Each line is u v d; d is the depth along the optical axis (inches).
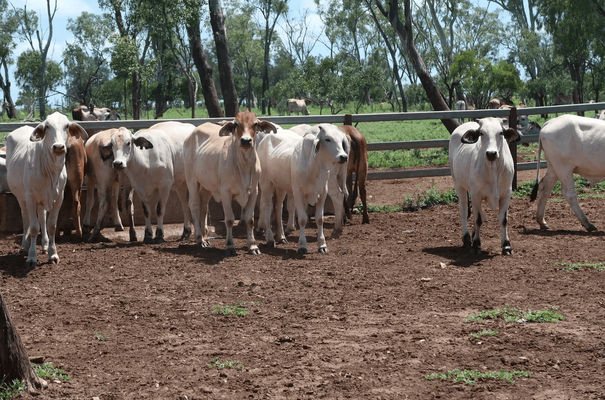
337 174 455.5
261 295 288.7
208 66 1003.3
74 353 217.6
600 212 483.2
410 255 368.5
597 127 421.7
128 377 195.5
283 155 387.2
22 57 2333.9
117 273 332.5
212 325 247.3
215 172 376.2
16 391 178.7
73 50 2156.7
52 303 280.4
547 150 432.5
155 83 2047.2
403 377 192.7
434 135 1199.6
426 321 247.0
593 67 1862.7
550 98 1993.1
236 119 357.1
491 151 336.5
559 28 1776.6
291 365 203.6
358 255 370.6
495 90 1742.1
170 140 427.5
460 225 464.1
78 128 353.7
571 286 289.4
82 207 457.1
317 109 2396.7
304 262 352.5
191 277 322.0
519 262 341.1
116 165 384.8
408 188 623.5
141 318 257.9
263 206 412.5
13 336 181.9
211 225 482.3
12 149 366.3
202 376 195.8
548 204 523.8
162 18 1057.5
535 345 215.5
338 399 178.2
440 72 1766.7
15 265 354.6
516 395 177.9
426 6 2266.2
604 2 1732.3
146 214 418.0
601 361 200.1
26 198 348.2
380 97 2246.6
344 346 220.5
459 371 194.7
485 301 271.3
